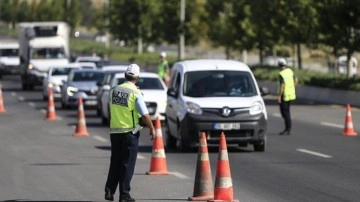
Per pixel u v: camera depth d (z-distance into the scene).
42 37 108.75
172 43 143.62
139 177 32.38
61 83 85.62
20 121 62.31
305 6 93.19
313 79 83.69
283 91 50.53
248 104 40.97
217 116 40.50
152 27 159.38
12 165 36.53
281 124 59.09
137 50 176.50
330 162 37.09
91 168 35.34
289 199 26.97
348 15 79.31
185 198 27.25
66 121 62.50
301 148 43.19
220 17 129.38
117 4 162.50
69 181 31.45
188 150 42.38
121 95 25.66
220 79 42.81
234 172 33.91
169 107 43.88
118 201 26.58
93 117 66.50
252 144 42.38
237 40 115.75
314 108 73.19
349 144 45.22
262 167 35.50
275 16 100.31
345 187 29.55
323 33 82.50
